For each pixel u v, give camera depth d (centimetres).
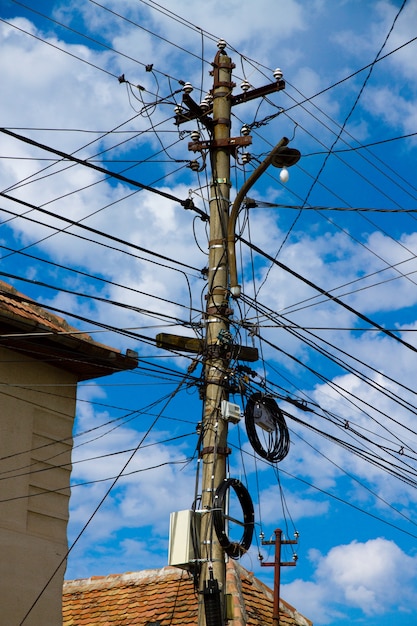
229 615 1288
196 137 1524
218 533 1307
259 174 1441
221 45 1566
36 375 1778
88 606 2219
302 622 2262
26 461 1712
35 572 1662
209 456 1345
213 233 1472
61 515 1745
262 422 1451
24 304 1791
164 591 2167
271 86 1531
